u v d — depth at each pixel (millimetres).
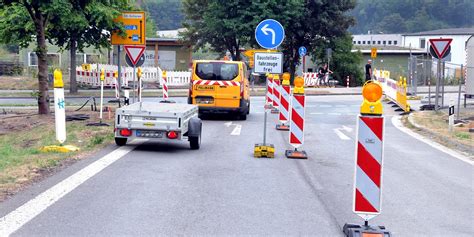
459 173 11719
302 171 11422
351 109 27828
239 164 12031
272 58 13109
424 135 18297
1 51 70938
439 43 23203
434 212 8453
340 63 53875
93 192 9008
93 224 7293
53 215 7641
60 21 21453
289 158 12984
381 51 63938
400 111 27234
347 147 15055
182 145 14688
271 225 7469
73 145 13648
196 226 7320
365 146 6820
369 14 115125
